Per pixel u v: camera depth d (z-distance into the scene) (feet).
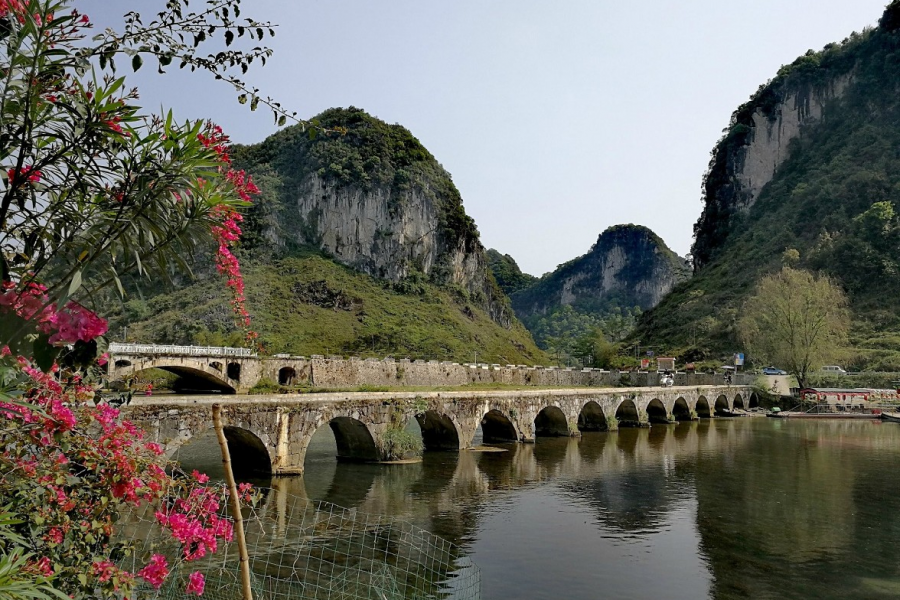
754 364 310.86
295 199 511.40
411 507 82.12
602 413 178.91
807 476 109.70
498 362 399.85
